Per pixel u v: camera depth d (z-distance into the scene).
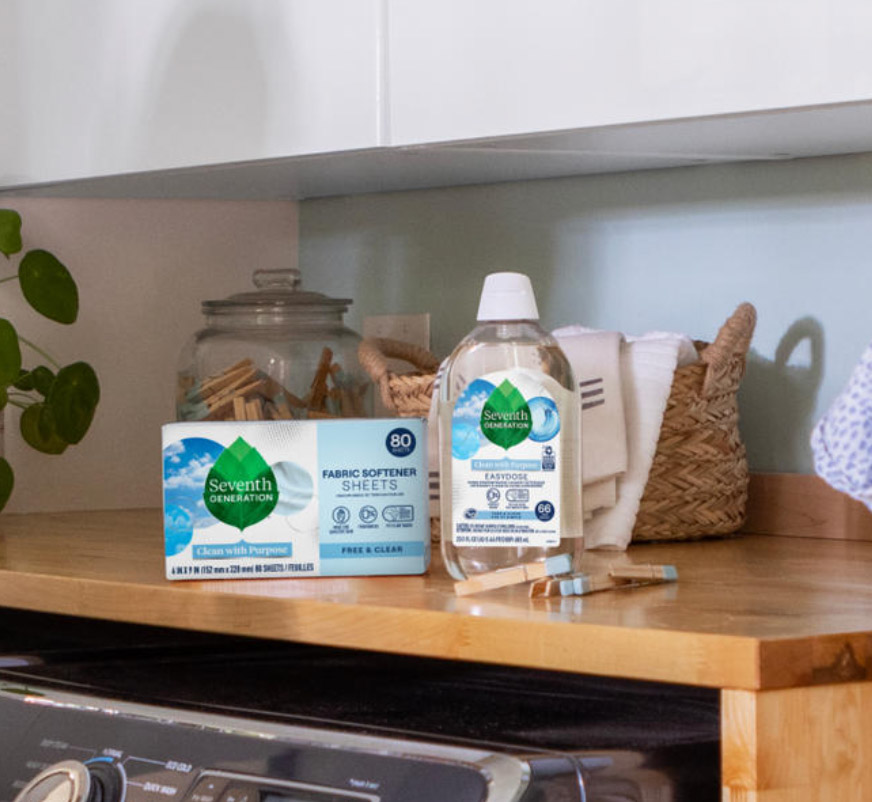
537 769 1.05
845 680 1.03
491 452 1.33
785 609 1.15
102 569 1.48
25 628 1.75
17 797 1.23
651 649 1.04
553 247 2.01
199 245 2.22
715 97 1.32
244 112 1.67
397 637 1.17
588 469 1.58
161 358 2.20
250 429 1.38
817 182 1.75
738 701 1.00
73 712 1.29
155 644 1.62
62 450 2.02
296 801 1.11
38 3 1.90
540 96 1.43
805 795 1.02
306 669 1.50
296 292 1.96
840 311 1.74
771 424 1.81
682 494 1.66
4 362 1.89
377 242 2.21
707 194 1.85
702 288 1.86
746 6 1.30
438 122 1.51
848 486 1.21
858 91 1.24
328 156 1.63
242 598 1.28
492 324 1.37
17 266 2.08
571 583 1.24
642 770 1.09
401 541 1.39
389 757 1.10
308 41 1.60
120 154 1.81
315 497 1.38
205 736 1.19
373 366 1.73
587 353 1.60
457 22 1.48
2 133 1.97
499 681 1.42
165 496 1.38
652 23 1.35
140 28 1.77
